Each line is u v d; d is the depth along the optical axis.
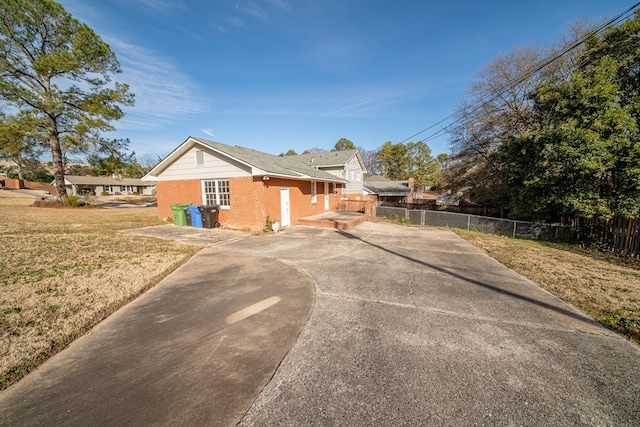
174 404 2.23
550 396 2.34
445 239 10.13
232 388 2.42
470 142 20.41
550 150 9.18
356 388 2.41
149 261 6.45
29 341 3.10
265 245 8.45
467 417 2.11
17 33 16.42
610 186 8.45
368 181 41.56
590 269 6.31
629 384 2.51
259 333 3.36
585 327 3.57
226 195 11.85
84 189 46.75
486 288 4.97
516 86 16.72
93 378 2.55
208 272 5.80
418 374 2.60
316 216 15.12
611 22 7.92
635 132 8.11
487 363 2.79
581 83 8.74
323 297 4.48
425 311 3.98
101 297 4.38
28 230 10.35
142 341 3.19
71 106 18.48
